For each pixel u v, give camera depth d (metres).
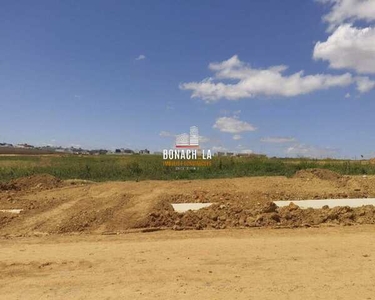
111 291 7.26
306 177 19.31
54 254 9.78
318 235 11.38
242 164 25.52
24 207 15.02
